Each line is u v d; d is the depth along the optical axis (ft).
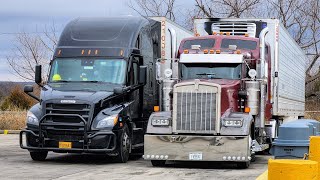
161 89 125.08
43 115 114.11
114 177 93.30
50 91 117.29
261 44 123.85
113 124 113.39
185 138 106.22
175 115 107.34
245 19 144.56
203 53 118.93
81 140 112.27
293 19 368.48
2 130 224.74
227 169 106.42
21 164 113.60
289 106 173.68
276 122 148.05
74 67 122.93
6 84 349.20
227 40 123.95
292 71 180.04
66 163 116.26
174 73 119.14
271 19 144.46
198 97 106.83
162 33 140.56
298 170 50.11
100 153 114.21
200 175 96.53
